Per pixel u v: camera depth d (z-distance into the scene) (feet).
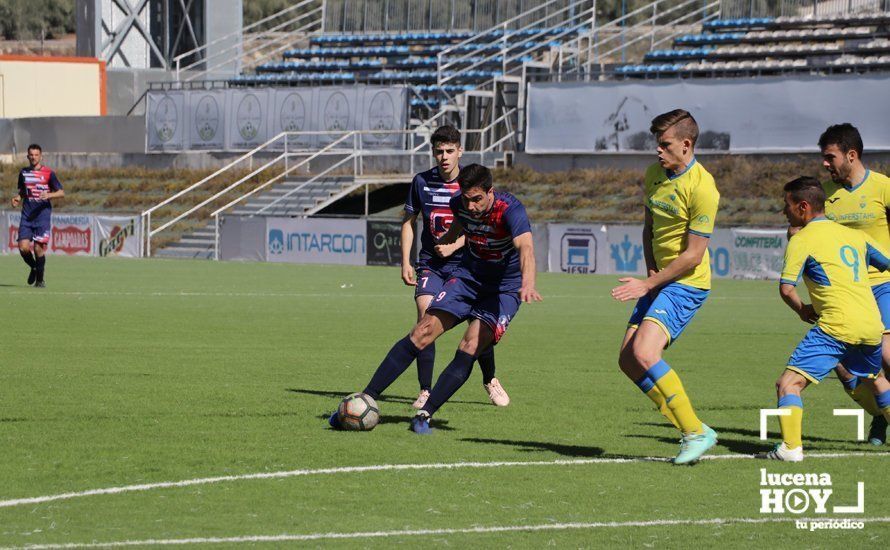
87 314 110.42
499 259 52.60
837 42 260.21
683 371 78.74
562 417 58.39
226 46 354.95
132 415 55.93
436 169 62.34
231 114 285.43
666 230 47.93
